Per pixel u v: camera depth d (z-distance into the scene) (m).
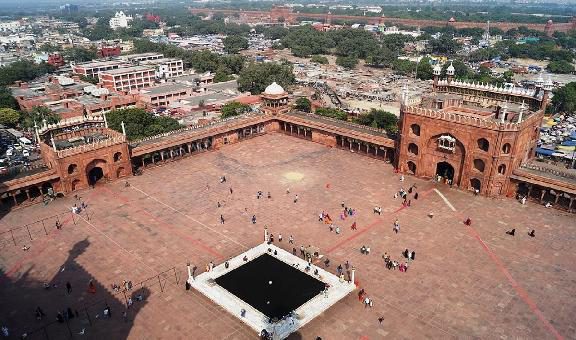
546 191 68.44
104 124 85.25
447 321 45.22
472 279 51.66
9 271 54.09
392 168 84.38
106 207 70.12
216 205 70.50
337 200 71.69
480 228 62.59
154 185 78.00
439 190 74.56
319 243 59.66
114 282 52.03
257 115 105.44
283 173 82.81
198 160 89.62
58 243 60.19
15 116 136.88
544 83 77.38
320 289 50.59
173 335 44.00
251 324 45.03
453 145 73.81
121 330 44.47
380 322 45.25
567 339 42.56
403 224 64.06
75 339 43.25
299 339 43.25
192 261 56.16
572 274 52.28
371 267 54.31
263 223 65.06
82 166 74.94
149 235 62.00
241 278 52.69
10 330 44.41
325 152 93.62
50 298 49.25
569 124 133.25
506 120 71.62
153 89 172.38
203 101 158.00
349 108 154.00
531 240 59.44
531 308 46.81
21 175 72.81
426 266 54.22
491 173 70.12
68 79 177.62
